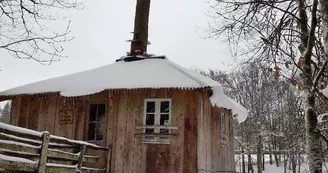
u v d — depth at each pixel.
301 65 4.54
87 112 12.94
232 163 17.12
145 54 14.47
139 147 11.98
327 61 4.35
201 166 11.94
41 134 8.05
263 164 31.98
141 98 12.38
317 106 5.82
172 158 11.62
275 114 23.56
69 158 9.30
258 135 25.16
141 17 15.23
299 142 9.11
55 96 12.93
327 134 5.95
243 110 16.42
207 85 11.32
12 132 7.40
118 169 11.95
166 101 12.23
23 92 13.20
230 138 17.05
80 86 12.49
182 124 11.78
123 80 12.27
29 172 7.93
